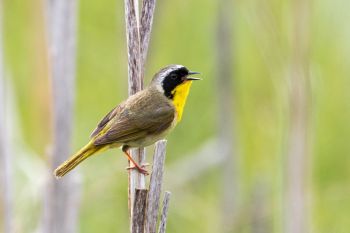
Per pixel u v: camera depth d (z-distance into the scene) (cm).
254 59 1535
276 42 1209
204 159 1448
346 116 1506
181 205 1419
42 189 1195
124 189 1391
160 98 1076
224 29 1460
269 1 1216
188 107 1501
